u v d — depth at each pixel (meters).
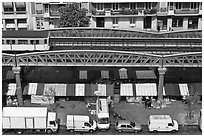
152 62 62.47
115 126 58.72
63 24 93.19
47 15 104.56
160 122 57.41
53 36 70.38
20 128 57.16
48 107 65.62
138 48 66.38
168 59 61.88
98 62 62.34
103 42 68.06
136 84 67.50
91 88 67.06
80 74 73.00
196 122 60.69
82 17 93.75
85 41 68.56
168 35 72.00
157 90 67.25
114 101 66.88
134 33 73.31
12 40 64.94
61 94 66.38
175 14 102.50
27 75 74.62
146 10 101.50
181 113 63.62
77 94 66.31
